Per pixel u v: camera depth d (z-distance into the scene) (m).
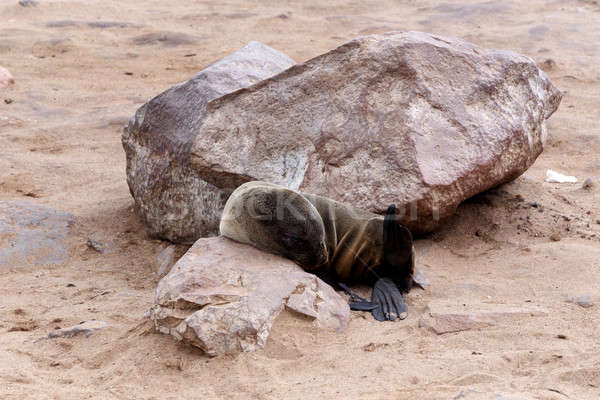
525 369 17.33
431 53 27.31
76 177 39.25
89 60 64.06
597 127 42.66
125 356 19.50
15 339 21.58
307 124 27.03
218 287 20.52
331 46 64.81
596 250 24.52
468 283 23.05
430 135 25.80
